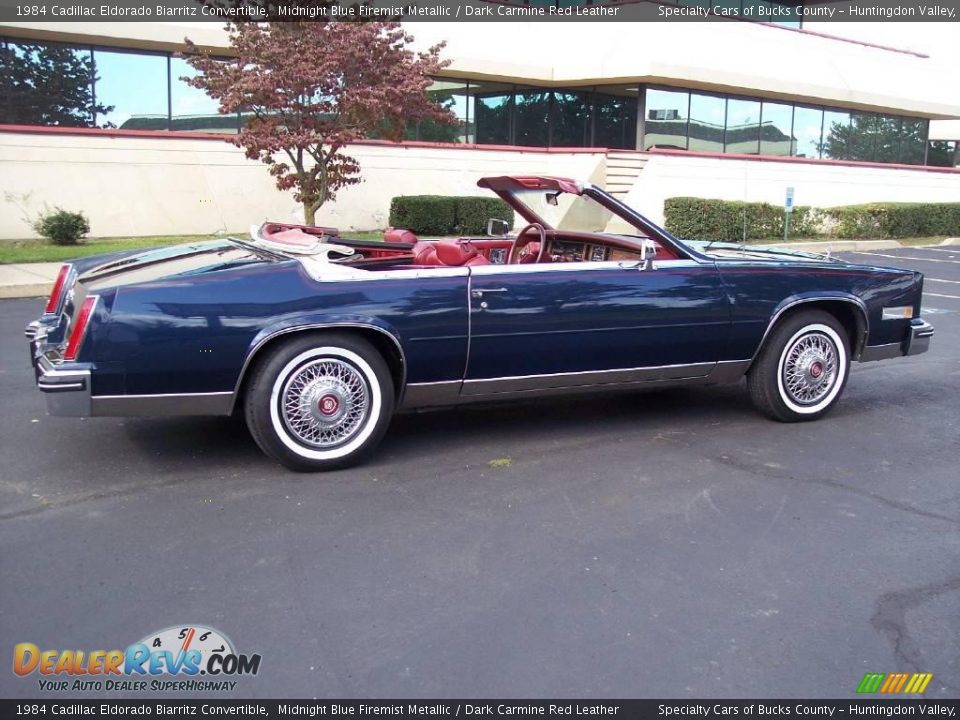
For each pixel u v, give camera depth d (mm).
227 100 12867
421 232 17609
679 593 3281
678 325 5047
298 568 3439
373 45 13125
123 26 15773
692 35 21906
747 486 4402
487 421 5527
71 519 3885
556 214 5906
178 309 4105
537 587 3311
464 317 4574
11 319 9094
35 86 15883
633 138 22484
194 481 4367
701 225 19062
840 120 25531
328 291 4332
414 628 3016
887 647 2936
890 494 4320
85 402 4066
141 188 16344
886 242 21469
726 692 2684
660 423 5520
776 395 5426
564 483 4410
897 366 7457
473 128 20953
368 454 4629
